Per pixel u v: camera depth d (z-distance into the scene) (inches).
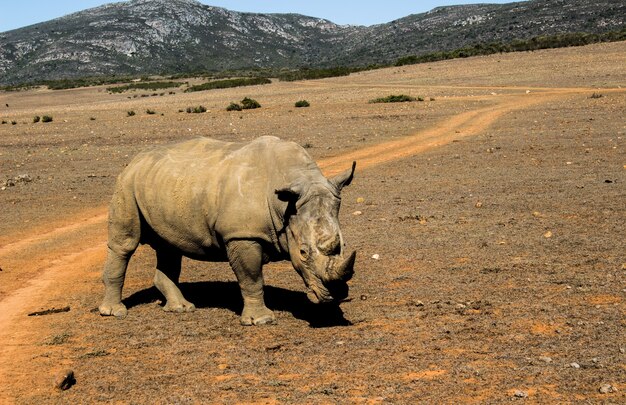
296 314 327.0
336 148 1016.2
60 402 238.8
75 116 1985.7
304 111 1674.5
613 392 223.8
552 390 228.4
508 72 2536.9
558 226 475.2
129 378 256.1
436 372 247.1
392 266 400.8
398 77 2844.5
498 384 234.5
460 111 1483.8
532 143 941.8
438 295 341.7
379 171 795.4
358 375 247.8
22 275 438.0
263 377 250.5
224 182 307.4
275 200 293.9
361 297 343.3
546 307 312.7
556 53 2957.7
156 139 1263.5
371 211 574.9
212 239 316.8
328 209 276.5
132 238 339.0
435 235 473.1
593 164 736.3
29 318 344.5
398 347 273.6
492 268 381.7
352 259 255.6
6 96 3934.5
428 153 922.1
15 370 272.1
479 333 285.7
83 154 1103.6
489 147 936.9
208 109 1946.4
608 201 543.8
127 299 372.2
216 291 381.1
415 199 615.2
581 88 1877.5
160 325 319.9
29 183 836.0
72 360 278.8
